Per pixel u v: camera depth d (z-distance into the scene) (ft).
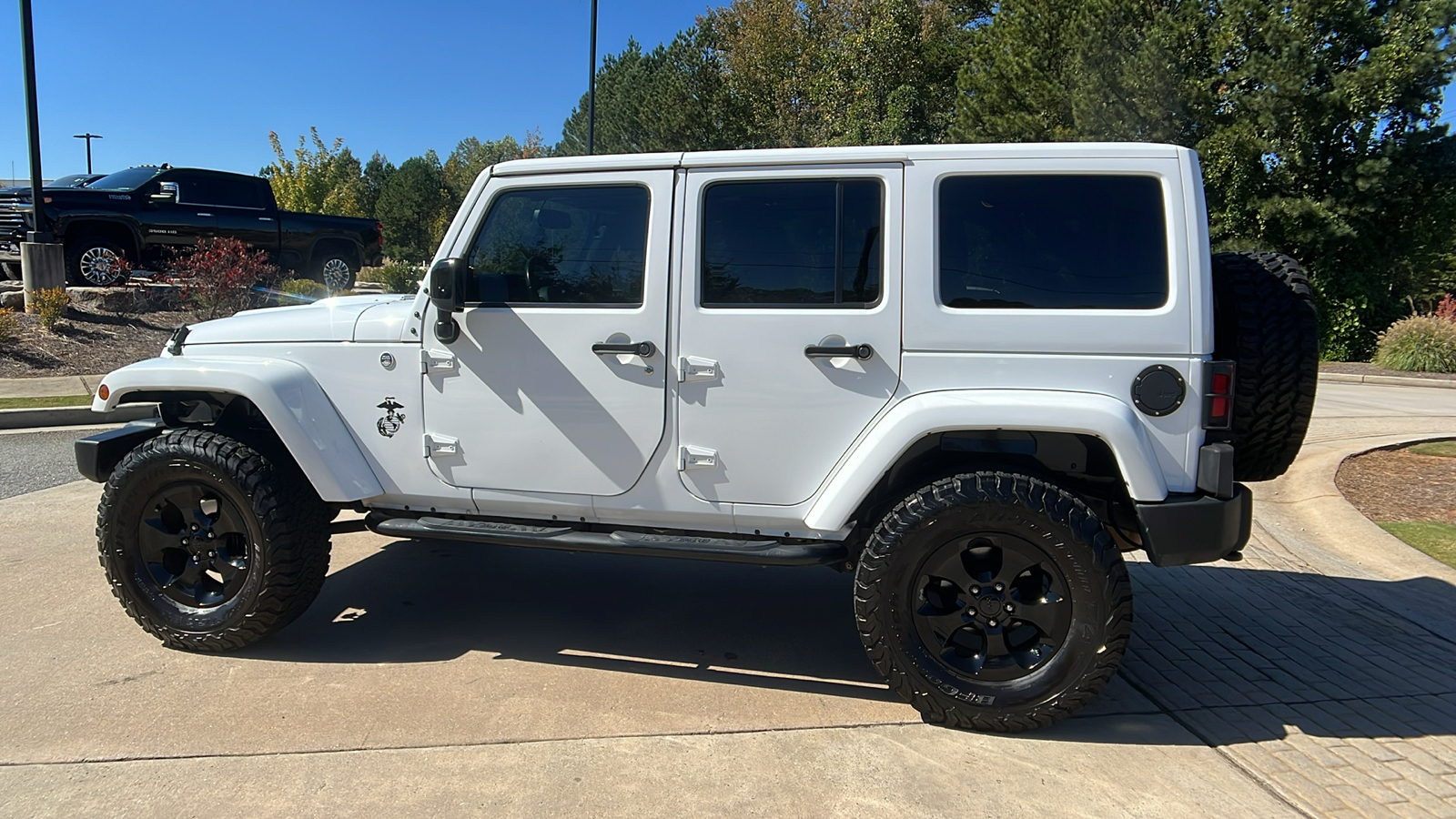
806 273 10.59
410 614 13.64
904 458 10.48
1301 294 10.38
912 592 10.23
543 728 10.16
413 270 66.33
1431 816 8.71
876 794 8.95
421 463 11.75
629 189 11.05
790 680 11.61
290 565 11.69
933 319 10.18
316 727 10.05
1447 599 14.70
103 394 11.93
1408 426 31.45
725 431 10.77
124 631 12.66
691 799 8.80
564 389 11.14
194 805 8.54
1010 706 10.03
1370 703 11.05
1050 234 10.12
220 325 12.55
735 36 133.08
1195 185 9.86
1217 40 59.57
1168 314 9.82
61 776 8.97
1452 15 53.93
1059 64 70.28
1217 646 12.80
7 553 15.87
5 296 42.86
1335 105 56.39
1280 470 11.05
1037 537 9.87
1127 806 8.83
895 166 10.36
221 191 47.34
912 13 89.30
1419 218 59.82
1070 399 9.86
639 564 16.29
